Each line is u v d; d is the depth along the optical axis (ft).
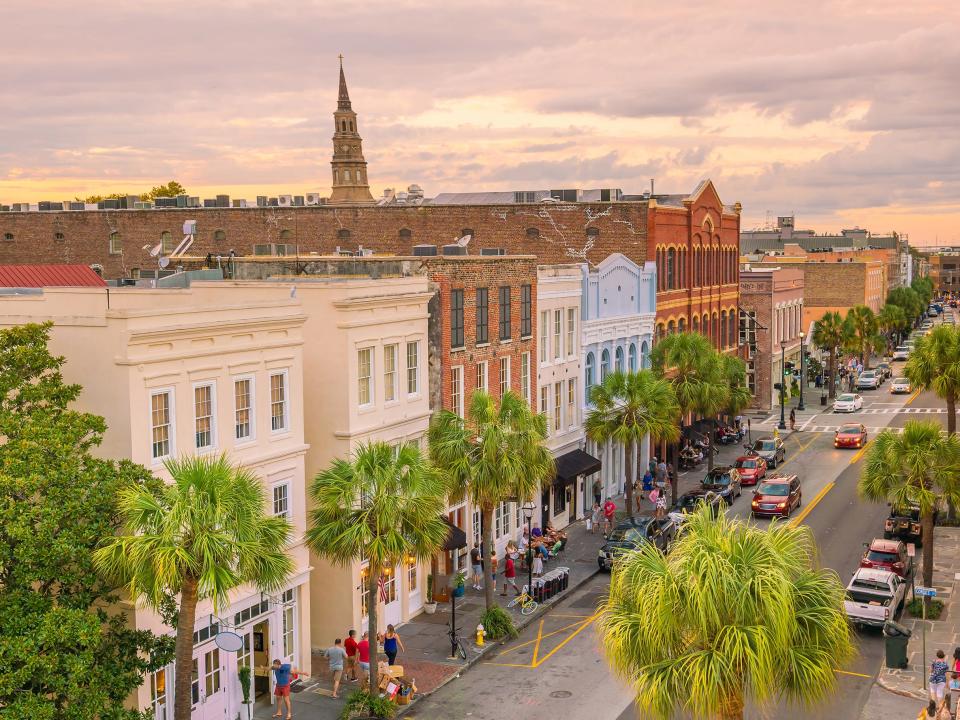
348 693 102.94
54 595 76.89
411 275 132.77
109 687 74.38
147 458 87.40
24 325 84.38
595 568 147.43
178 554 71.92
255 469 99.19
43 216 254.06
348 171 340.39
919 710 97.19
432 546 99.96
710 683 58.13
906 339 542.98
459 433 117.50
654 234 205.98
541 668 109.91
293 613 105.29
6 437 80.53
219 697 94.53
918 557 148.87
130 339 85.35
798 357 338.75
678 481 201.87
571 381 176.45
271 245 170.40
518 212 213.87
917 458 125.39
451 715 97.86
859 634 119.75
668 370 205.36
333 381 113.50
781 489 176.35
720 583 59.21
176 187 389.60
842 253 574.56
